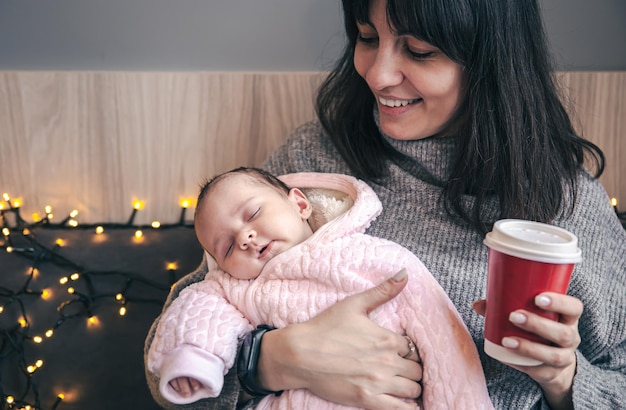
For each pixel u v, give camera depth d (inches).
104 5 56.5
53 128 57.1
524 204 43.3
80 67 57.8
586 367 40.6
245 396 42.5
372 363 37.6
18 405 55.3
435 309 38.6
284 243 42.3
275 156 53.5
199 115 57.7
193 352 38.0
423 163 45.8
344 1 44.2
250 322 42.3
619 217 59.9
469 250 44.3
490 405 37.4
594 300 42.9
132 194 58.9
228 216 42.1
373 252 40.5
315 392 38.5
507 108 42.4
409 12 38.1
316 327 38.8
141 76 56.5
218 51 58.1
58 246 57.0
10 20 56.3
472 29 39.9
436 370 37.4
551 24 57.9
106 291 57.0
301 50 58.6
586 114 58.1
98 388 56.5
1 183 57.7
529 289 31.7
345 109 48.9
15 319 56.2
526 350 32.2
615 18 58.2
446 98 42.2
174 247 57.7
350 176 46.6
